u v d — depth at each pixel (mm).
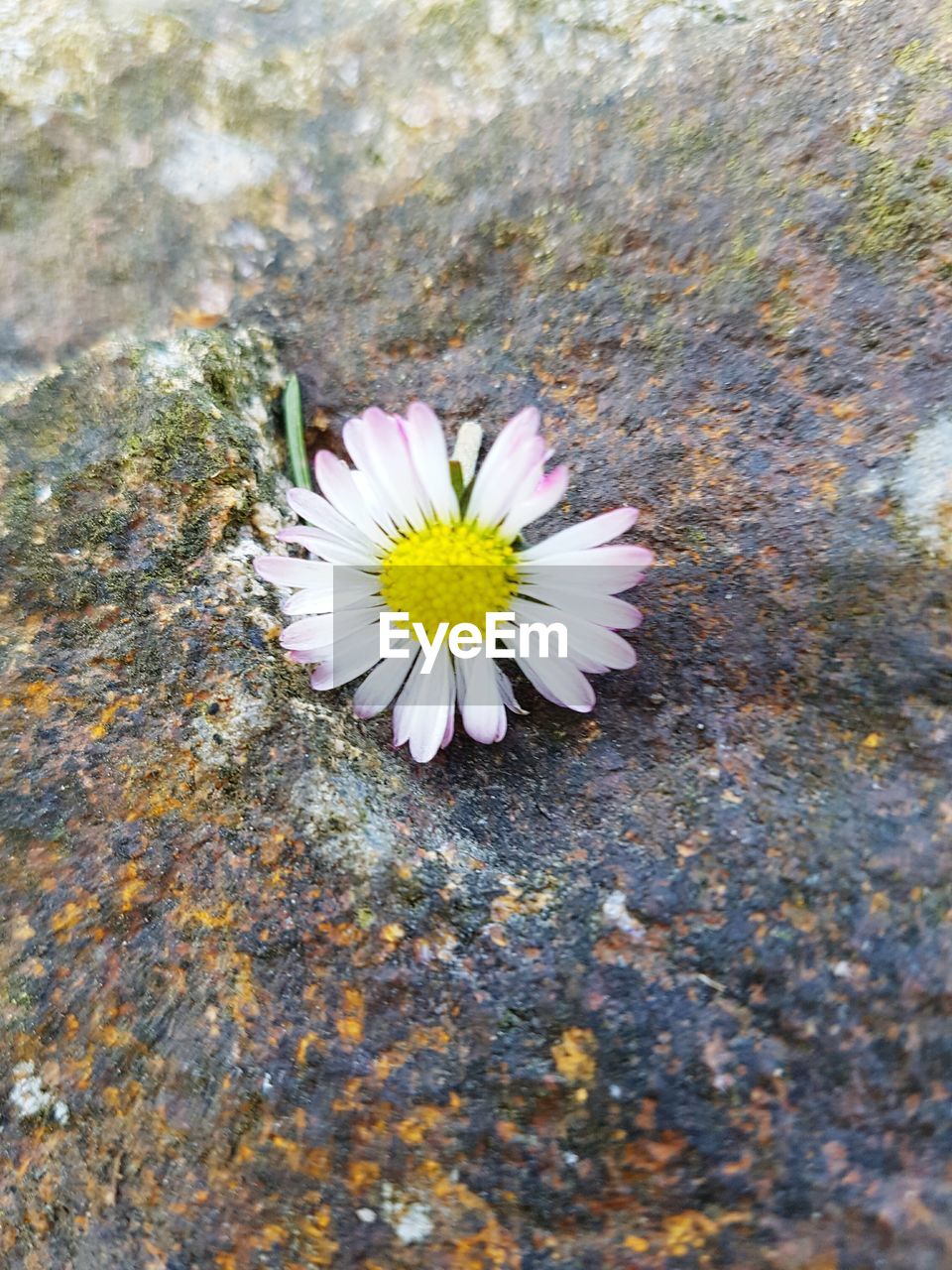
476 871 55
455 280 68
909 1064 47
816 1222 46
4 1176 52
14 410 67
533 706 59
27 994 54
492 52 69
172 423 65
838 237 61
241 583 62
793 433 60
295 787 57
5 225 72
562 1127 49
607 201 66
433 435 52
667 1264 46
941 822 50
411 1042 51
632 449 63
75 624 61
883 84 62
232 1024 53
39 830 57
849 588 56
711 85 65
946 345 59
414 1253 48
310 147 71
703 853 53
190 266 71
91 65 72
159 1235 50
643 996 50
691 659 58
